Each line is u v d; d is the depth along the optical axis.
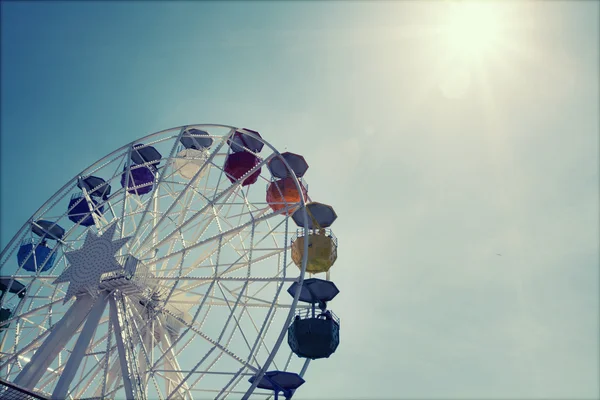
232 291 29.66
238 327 25.06
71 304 28.62
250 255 26.58
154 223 30.77
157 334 28.58
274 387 28.33
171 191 32.66
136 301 27.16
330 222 32.22
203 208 28.19
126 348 25.20
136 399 23.39
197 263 29.83
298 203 28.42
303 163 34.41
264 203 29.95
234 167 33.94
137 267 26.70
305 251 27.05
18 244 31.86
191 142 35.25
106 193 33.81
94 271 26.58
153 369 24.44
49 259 32.84
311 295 29.31
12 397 21.64
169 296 26.22
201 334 24.56
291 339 28.28
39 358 24.67
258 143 34.25
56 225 33.75
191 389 27.20
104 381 23.92
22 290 30.95
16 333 28.53
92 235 28.09
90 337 25.05
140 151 33.88
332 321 28.34
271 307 25.39
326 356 28.20
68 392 24.73
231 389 23.66
